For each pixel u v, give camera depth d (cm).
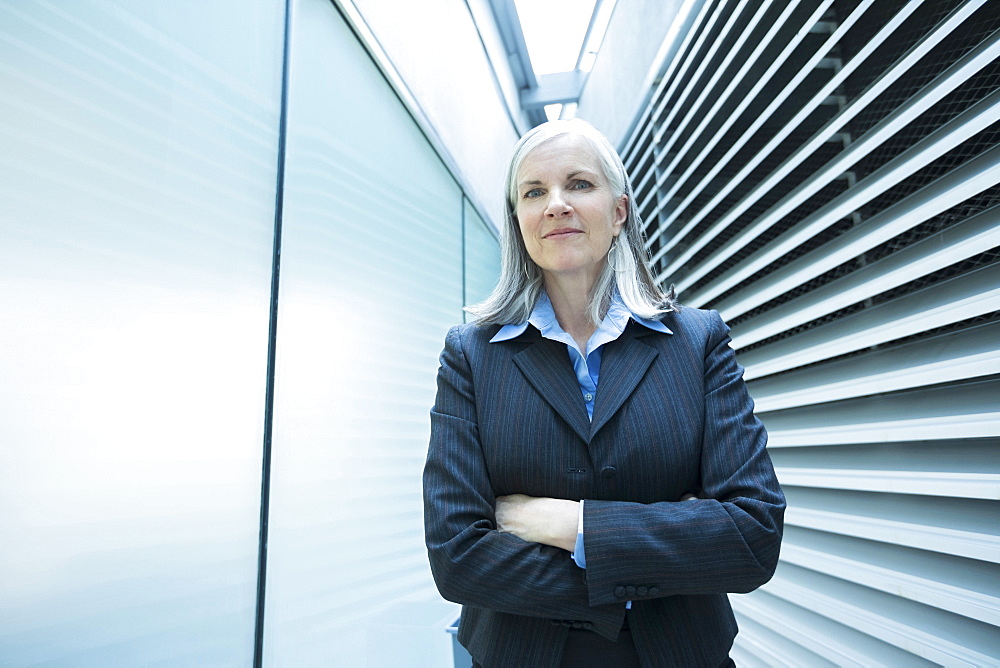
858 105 144
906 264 134
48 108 81
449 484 82
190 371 107
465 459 84
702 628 76
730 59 219
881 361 146
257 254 132
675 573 71
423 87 272
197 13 116
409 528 217
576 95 533
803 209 179
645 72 341
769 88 196
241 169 128
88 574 83
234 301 122
